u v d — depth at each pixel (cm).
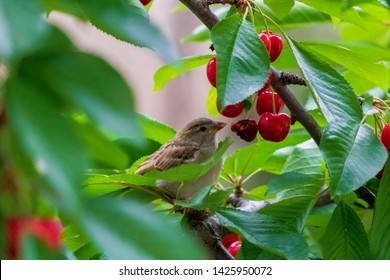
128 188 251
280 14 251
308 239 261
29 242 167
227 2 247
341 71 265
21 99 157
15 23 148
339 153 243
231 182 263
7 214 167
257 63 242
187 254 171
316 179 253
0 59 146
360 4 252
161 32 185
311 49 254
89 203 172
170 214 249
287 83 250
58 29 170
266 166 263
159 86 255
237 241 259
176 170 246
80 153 157
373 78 255
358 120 245
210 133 277
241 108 252
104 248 164
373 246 246
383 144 248
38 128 155
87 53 169
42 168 161
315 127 251
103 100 166
